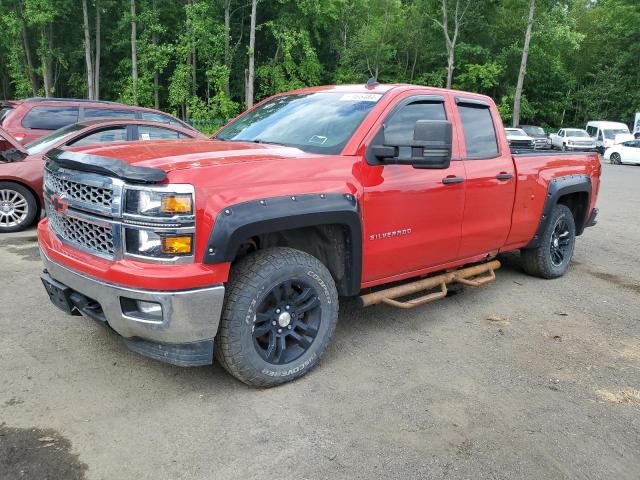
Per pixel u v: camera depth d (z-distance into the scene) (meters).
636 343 4.30
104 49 37.78
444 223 4.25
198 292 2.82
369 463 2.64
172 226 2.76
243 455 2.66
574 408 3.25
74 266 3.05
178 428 2.86
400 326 4.45
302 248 3.64
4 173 7.01
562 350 4.11
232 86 39.09
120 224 2.82
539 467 2.67
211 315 2.90
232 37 35.91
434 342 4.15
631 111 45.81
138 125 7.97
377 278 3.91
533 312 4.92
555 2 35.97
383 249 3.80
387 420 3.02
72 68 39.53
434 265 4.39
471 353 3.97
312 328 3.45
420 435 2.89
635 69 45.97
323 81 40.28
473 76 38.56
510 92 41.75
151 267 2.78
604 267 6.66
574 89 50.28
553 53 42.81
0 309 4.37
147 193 2.76
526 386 3.50
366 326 4.41
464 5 37.78
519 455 2.76
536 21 36.06
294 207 3.11
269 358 3.25
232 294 3.05
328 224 3.45
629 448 2.87
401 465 2.63
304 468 2.58
